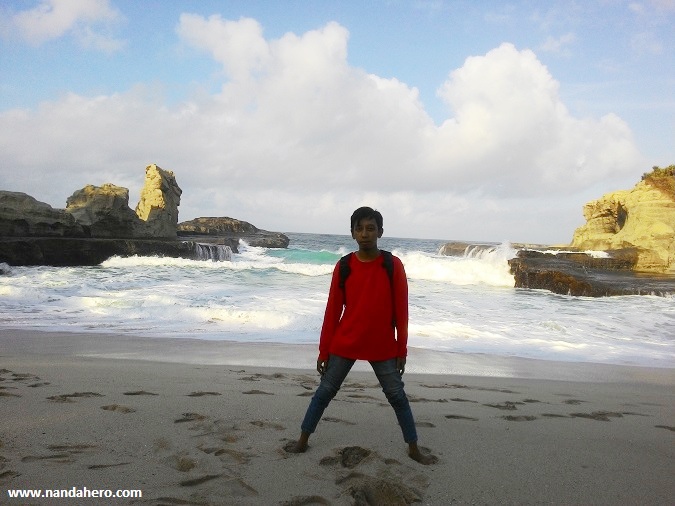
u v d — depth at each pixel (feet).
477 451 10.36
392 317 9.66
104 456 9.03
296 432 10.90
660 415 15.20
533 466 9.66
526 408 15.12
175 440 10.02
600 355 28.58
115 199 95.66
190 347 25.03
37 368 17.81
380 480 8.39
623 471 9.66
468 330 33.73
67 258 78.84
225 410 12.44
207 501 7.41
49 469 8.34
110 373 17.22
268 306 40.14
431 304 48.03
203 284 59.11
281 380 17.53
